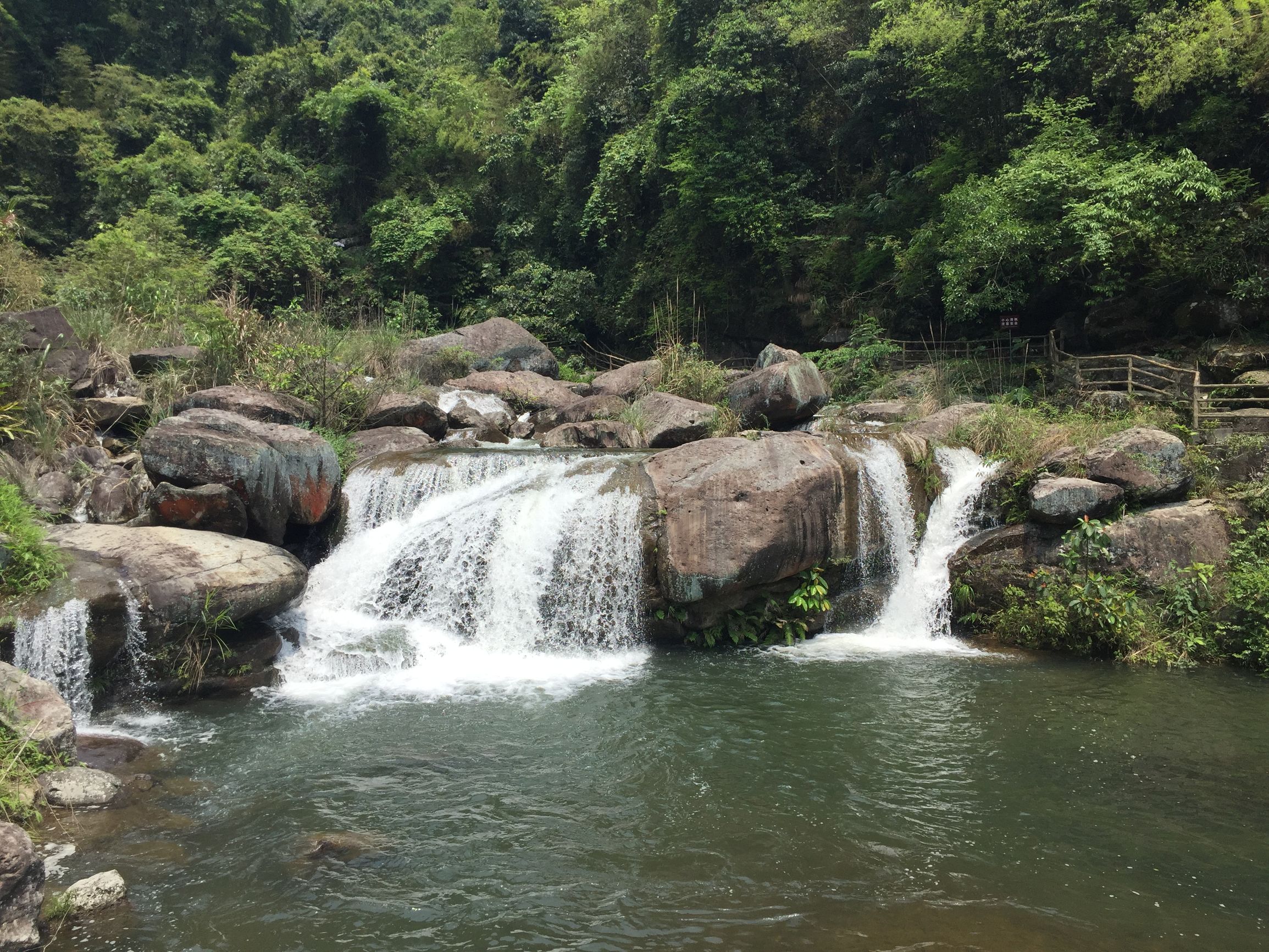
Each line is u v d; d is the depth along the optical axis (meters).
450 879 4.97
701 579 9.88
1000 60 18.92
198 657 8.00
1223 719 7.69
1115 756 6.84
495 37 38.34
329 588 10.05
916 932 4.44
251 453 9.23
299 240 28.39
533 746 6.97
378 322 22.69
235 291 18.39
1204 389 13.12
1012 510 10.88
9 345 10.85
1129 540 10.02
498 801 6.00
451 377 18.25
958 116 20.34
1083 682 8.75
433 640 9.57
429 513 10.85
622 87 28.52
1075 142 16.62
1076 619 9.77
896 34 20.42
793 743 7.09
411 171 33.06
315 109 33.84
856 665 9.34
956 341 19.89
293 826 5.57
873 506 10.82
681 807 5.92
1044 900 4.78
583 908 4.68
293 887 4.86
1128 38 16.67
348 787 6.18
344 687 8.42
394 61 37.69
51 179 32.47
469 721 7.55
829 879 5.00
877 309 21.48
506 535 10.16
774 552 10.02
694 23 25.14
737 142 23.58
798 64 24.17
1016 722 7.58
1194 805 5.99
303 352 13.84
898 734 7.29
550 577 9.98
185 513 8.98
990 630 10.49
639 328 26.64
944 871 5.09
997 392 16.50
